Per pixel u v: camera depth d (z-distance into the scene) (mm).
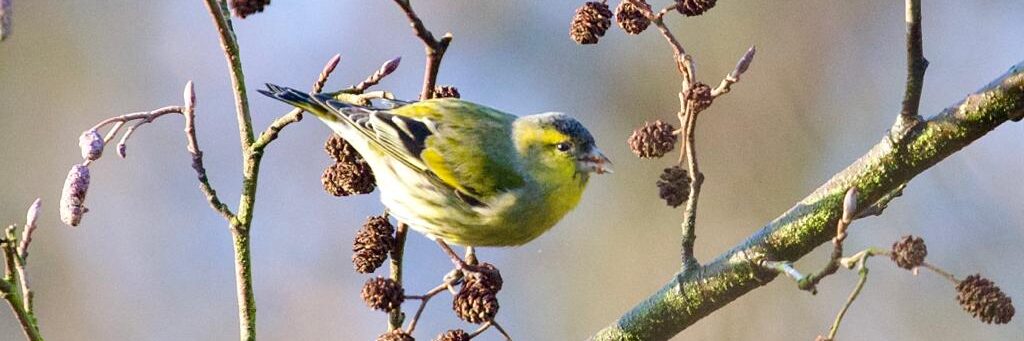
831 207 6160
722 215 14688
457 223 8133
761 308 13352
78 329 14250
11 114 15477
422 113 8031
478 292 6199
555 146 8188
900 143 6031
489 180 8000
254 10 5418
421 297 6199
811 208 6207
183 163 15141
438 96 8312
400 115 7863
